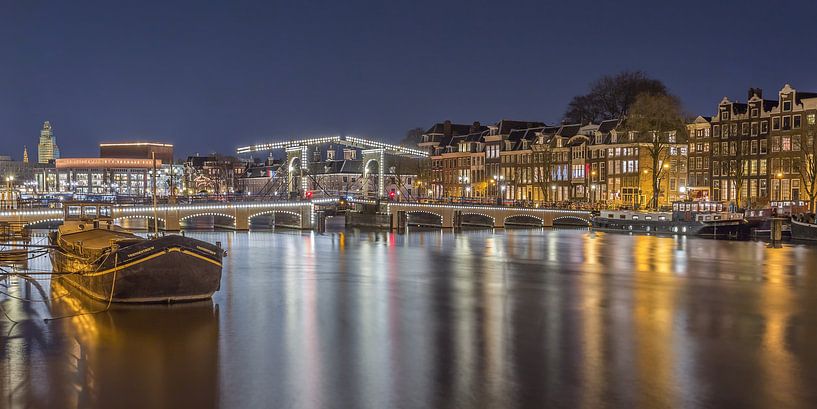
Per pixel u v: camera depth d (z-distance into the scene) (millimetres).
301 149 103312
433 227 104875
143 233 87500
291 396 21078
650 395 20859
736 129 97812
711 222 79000
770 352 25578
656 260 55469
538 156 121062
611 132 109812
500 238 80312
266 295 37938
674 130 97938
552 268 50625
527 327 29688
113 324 30172
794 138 89000
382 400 20641
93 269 34938
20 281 41719
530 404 20203
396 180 139125
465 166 139375
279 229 99625
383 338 27781
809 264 52156
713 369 23406
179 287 34750
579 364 24000
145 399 20984
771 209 84812
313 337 28031
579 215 100250
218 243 36656
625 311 33281
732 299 36562
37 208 75812
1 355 25469
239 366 24094
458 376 22797
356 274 47312
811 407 19922
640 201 103375
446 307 34438
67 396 21250
